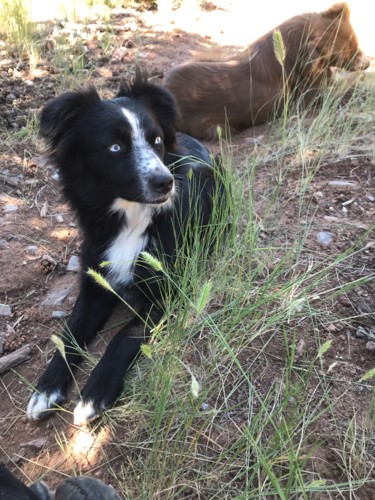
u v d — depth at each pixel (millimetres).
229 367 544
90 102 591
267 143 962
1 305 670
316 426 495
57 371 570
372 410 501
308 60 1004
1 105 1027
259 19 1573
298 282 569
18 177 886
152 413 505
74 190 622
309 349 564
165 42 1381
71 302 674
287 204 771
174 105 654
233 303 562
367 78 1067
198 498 453
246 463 461
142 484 444
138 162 575
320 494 452
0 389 589
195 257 576
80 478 450
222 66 1027
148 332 576
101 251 633
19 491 403
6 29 1313
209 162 739
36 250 750
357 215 752
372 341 572
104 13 1497
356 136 904
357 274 648
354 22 1433
